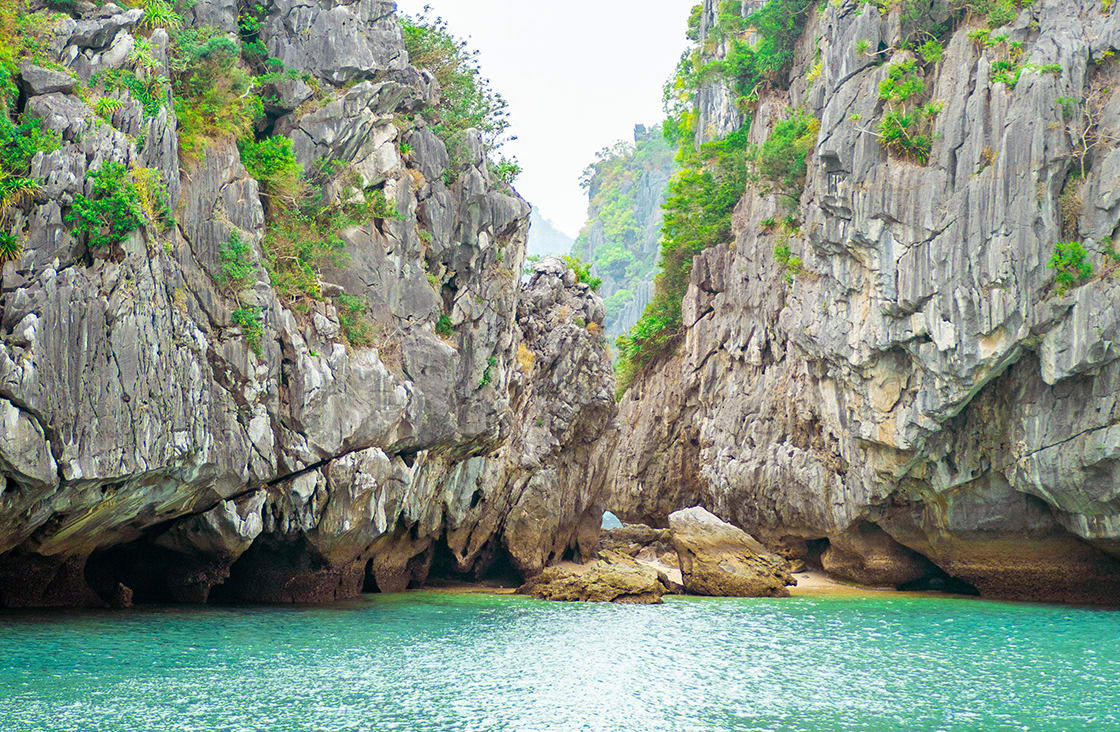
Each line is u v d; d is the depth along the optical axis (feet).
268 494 93.91
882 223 125.70
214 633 84.23
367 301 104.27
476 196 117.80
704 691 71.61
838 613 113.60
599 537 155.63
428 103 121.39
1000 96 119.44
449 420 110.22
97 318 73.77
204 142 90.33
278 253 97.50
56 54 77.61
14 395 67.87
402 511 111.65
